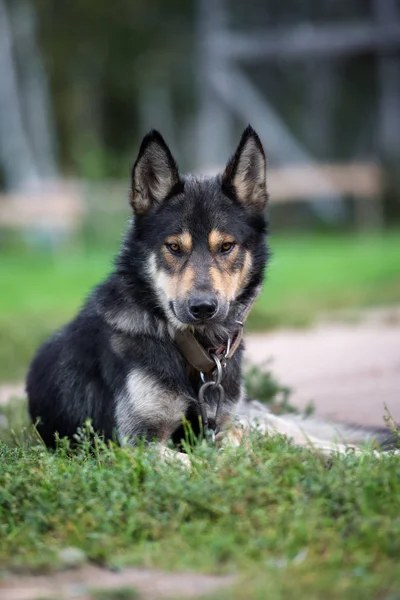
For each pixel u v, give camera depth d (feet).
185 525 20.93
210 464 24.68
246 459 24.45
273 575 18.20
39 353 34.96
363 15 170.09
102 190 149.38
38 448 27.27
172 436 31.63
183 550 19.98
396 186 163.73
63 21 211.61
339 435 32.32
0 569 19.52
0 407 42.04
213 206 31.04
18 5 186.80
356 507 21.38
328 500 21.71
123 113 228.43
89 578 19.17
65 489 23.39
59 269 115.24
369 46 162.20
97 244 141.49
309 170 157.17
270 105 186.80
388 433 32.42
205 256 30.32
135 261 31.19
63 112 211.20
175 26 219.20
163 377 30.01
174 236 30.45
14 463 25.84
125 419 30.04
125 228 33.04
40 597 17.99
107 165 180.04
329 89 195.11
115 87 221.46
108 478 23.94
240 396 32.12
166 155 31.12
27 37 187.52
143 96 224.74
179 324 30.32
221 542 19.65
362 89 197.57
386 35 160.45
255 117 168.76
